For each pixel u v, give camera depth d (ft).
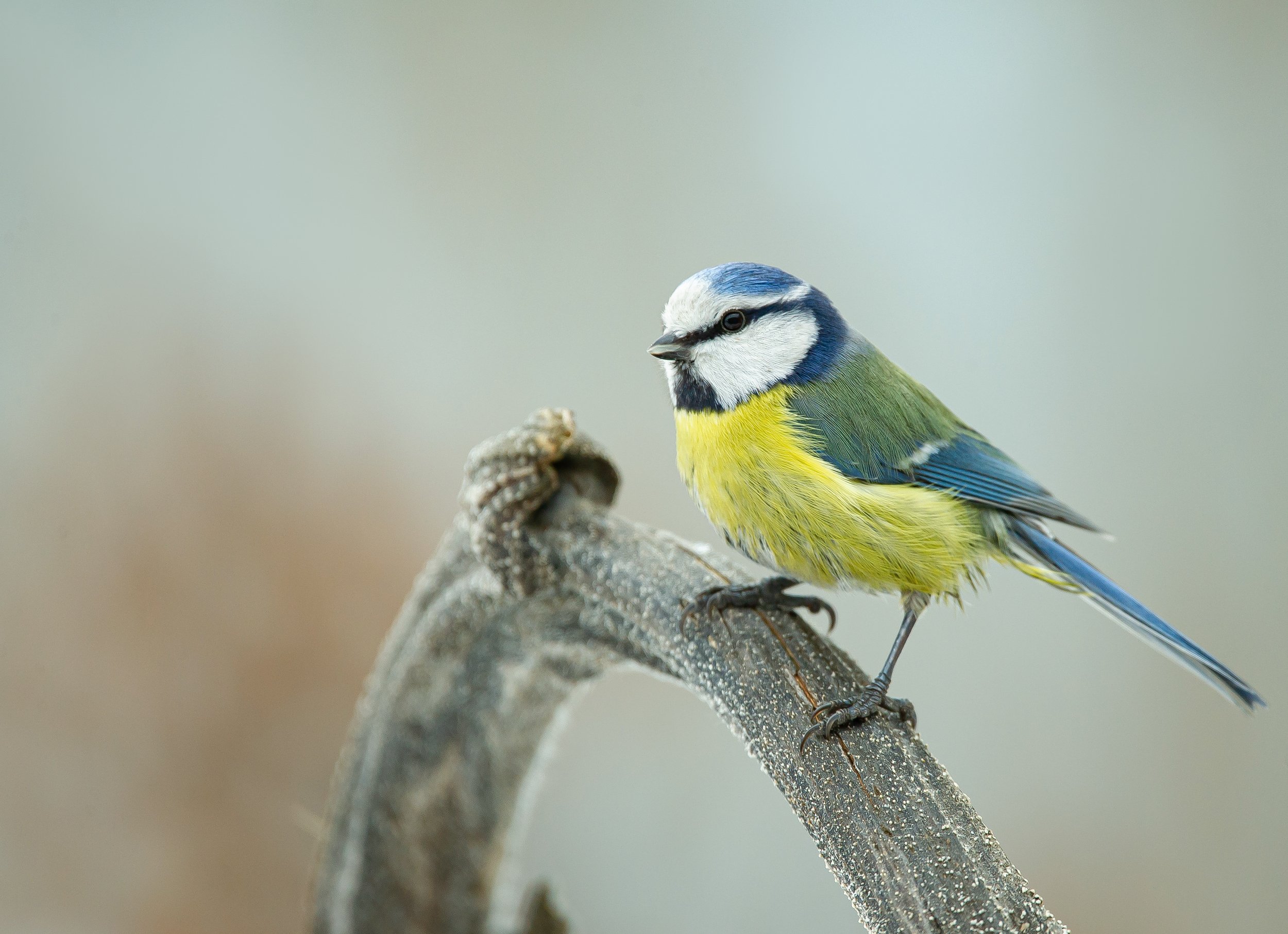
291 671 9.91
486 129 10.09
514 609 9.55
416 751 9.57
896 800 9.43
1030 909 9.41
